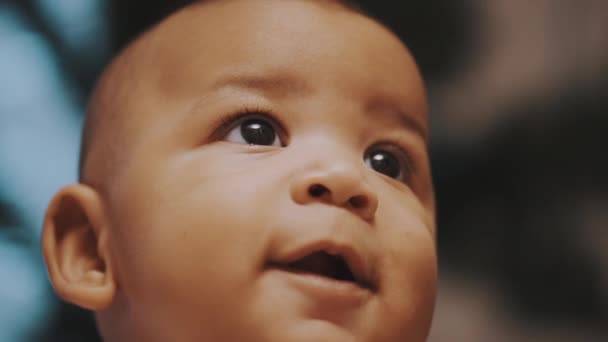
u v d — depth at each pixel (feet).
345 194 4.21
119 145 5.05
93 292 4.85
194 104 4.80
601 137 12.54
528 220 12.73
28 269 10.94
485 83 13.43
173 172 4.67
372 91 4.97
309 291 4.13
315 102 4.79
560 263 12.43
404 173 5.33
